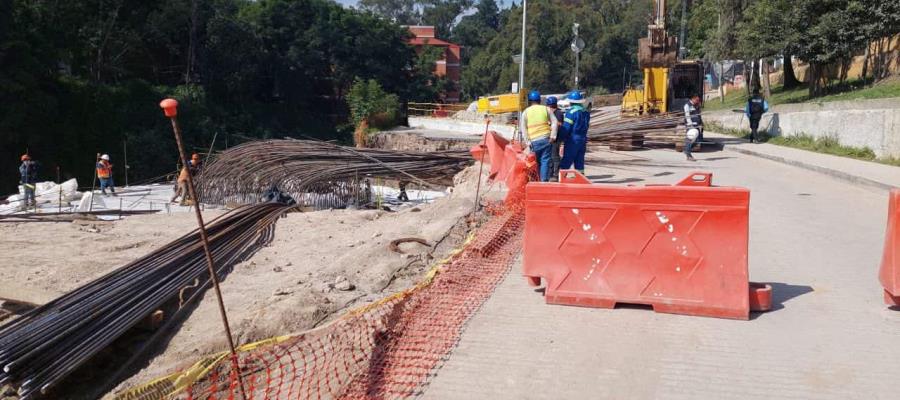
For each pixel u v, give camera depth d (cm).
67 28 4469
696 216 621
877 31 2636
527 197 668
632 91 2592
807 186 1468
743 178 1591
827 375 499
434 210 1175
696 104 1977
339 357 559
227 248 982
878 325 594
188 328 710
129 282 794
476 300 676
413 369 521
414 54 7662
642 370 511
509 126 3947
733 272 613
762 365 516
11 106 3750
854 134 2012
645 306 647
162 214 1499
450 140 4128
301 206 1516
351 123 6556
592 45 8881
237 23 5912
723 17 3881
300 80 6694
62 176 4134
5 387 599
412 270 817
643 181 1484
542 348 553
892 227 623
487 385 491
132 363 651
